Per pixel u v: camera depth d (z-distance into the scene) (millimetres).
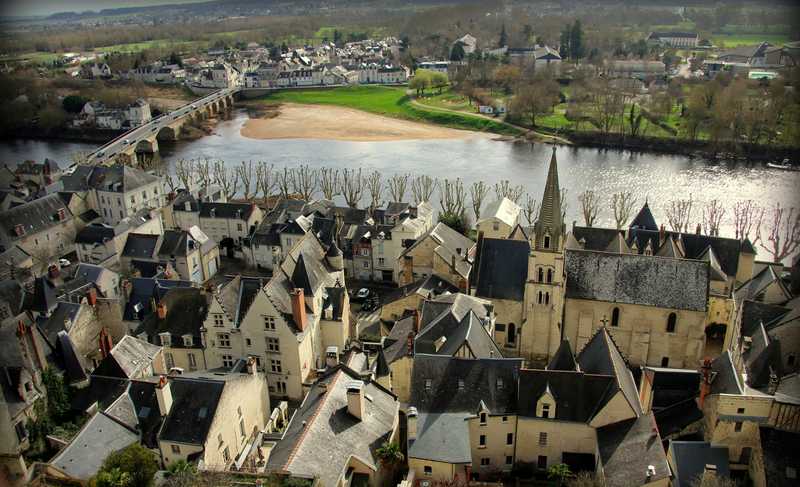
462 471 82875
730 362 84188
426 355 94875
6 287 121688
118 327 121000
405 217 170625
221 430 87625
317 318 118812
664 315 117750
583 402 88688
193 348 112938
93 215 195500
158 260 157250
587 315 121625
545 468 92375
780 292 120438
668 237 138500
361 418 84500
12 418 85562
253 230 181000
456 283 136625
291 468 72500
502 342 127312
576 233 151125
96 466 79125
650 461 78312
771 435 76875
